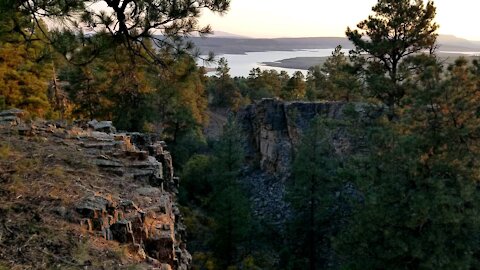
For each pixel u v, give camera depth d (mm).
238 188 29547
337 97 53562
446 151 16641
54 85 30562
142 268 5855
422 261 16391
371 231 17531
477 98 17234
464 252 16109
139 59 13273
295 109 37656
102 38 9602
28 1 8547
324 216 26125
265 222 31469
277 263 26703
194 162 37219
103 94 29438
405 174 17000
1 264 5293
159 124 38625
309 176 25641
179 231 10617
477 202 16234
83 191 7660
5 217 6375
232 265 25781
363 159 20109
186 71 11586
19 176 7805
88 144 10602
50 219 6512
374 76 26312
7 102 24219
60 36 9102
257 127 42406
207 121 63500
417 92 17516
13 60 24266
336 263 25062
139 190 8586
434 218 15469
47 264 5484
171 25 10055
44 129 11359
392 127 19156
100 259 5832
